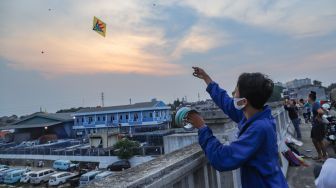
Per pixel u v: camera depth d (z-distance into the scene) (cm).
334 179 204
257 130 171
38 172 3102
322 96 3712
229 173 321
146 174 180
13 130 6131
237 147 169
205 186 268
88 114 5459
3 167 3806
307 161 683
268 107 189
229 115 249
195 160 242
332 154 733
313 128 692
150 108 5059
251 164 173
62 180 2975
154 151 3212
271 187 169
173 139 413
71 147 4062
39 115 5781
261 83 180
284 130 971
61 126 5703
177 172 208
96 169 3328
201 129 189
